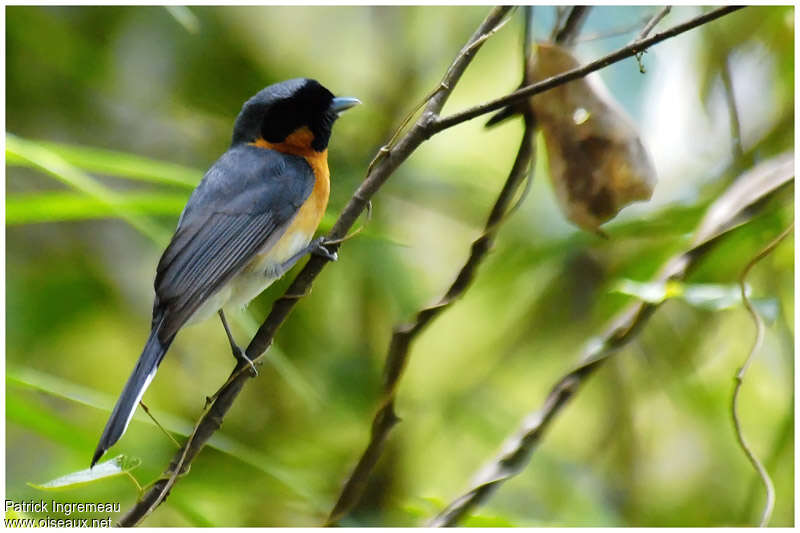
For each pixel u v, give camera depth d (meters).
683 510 10.63
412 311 11.15
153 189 11.84
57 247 12.05
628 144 7.31
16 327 11.09
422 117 6.83
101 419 11.43
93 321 11.84
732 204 7.93
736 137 9.59
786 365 9.60
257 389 11.05
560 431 11.50
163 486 6.29
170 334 7.59
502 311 11.98
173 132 12.33
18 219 7.35
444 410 10.98
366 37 13.01
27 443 10.84
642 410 11.36
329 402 10.63
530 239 11.05
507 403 11.47
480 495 7.27
